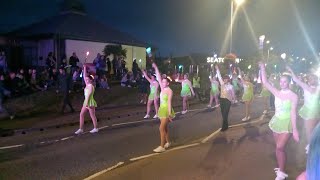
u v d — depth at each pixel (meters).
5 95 18.52
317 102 9.90
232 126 14.02
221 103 12.84
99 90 24.14
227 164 8.47
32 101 19.25
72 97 21.11
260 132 12.67
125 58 33.50
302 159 9.08
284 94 7.17
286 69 10.88
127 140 11.23
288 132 7.08
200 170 7.98
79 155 9.39
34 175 7.71
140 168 8.16
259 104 23.28
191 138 11.59
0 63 21.38
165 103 9.71
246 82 15.84
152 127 13.68
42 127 13.70
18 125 14.19
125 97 23.64
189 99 25.52
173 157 9.12
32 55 30.28
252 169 8.06
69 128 13.55
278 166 7.91
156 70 10.28
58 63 28.91
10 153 9.66
